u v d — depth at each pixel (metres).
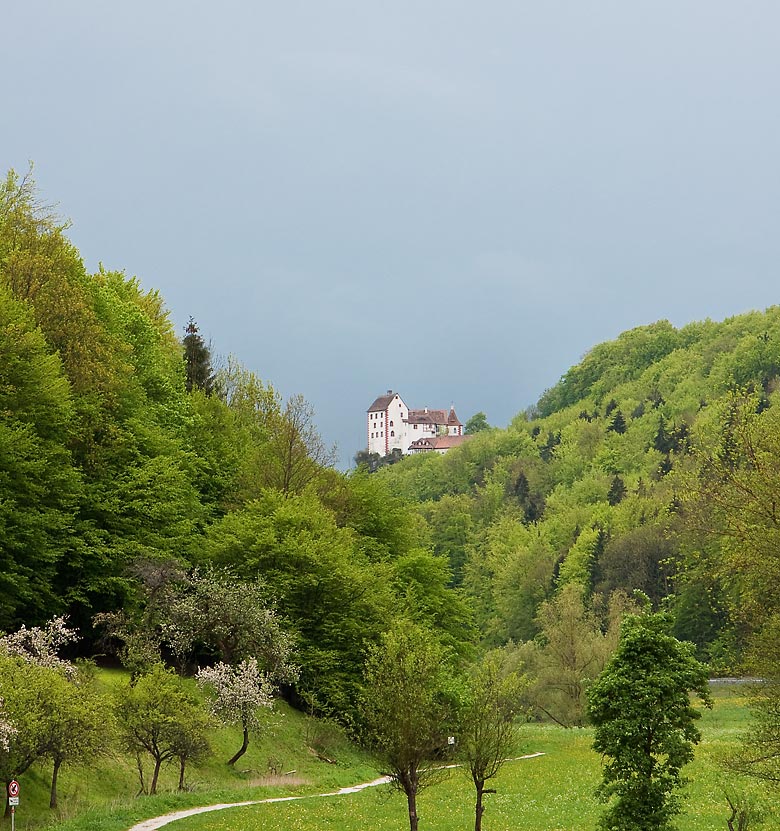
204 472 78.00
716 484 31.44
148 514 59.84
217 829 36.28
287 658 62.22
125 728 42.19
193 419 79.25
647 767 28.23
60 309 61.59
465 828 40.00
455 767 57.88
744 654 29.22
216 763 52.34
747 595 30.44
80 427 57.78
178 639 56.34
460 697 36.34
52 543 53.66
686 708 28.45
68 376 59.66
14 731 33.47
